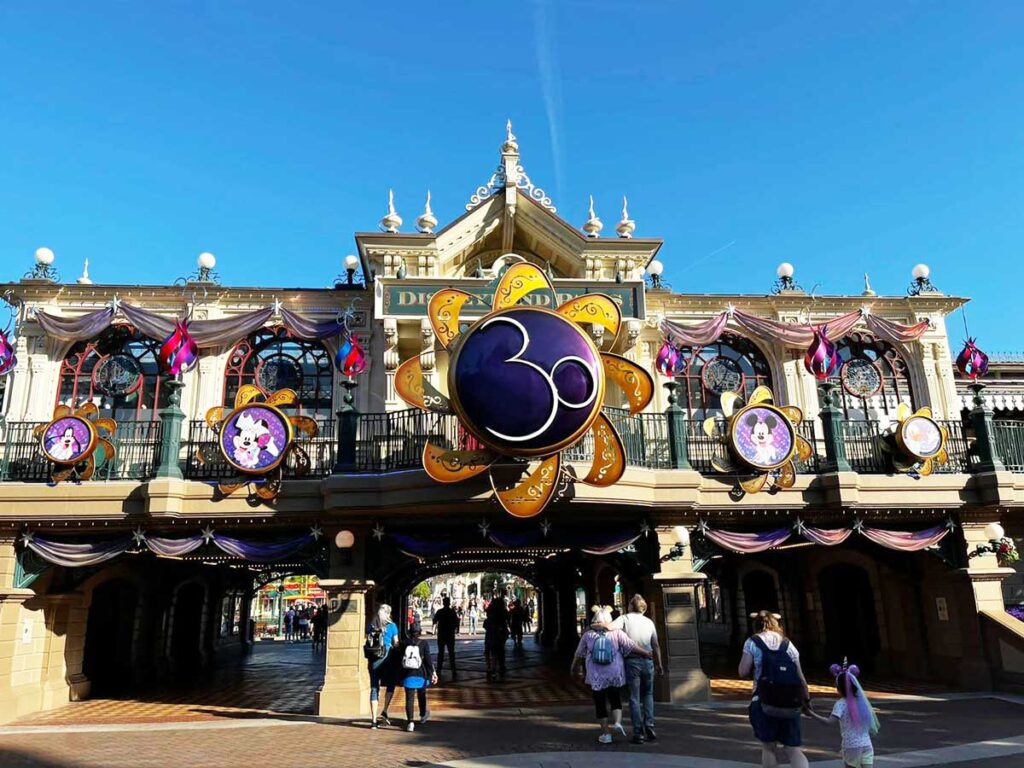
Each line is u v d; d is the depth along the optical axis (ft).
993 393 66.80
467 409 37.63
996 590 46.65
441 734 33.96
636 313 51.13
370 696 39.34
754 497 45.14
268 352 54.03
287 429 43.06
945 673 48.32
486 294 50.78
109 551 42.86
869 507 45.65
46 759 30.19
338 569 42.65
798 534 45.37
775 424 45.39
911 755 28.30
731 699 42.91
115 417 51.08
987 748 29.48
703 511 44.88
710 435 46.85
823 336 51.44
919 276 59.82
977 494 46.85
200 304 53.72
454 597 188.55
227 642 80.33
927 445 46.70
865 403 56.59
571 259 54.54
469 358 38.17
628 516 44.96
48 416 50.57
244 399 45.29
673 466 44.42
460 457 38.19
